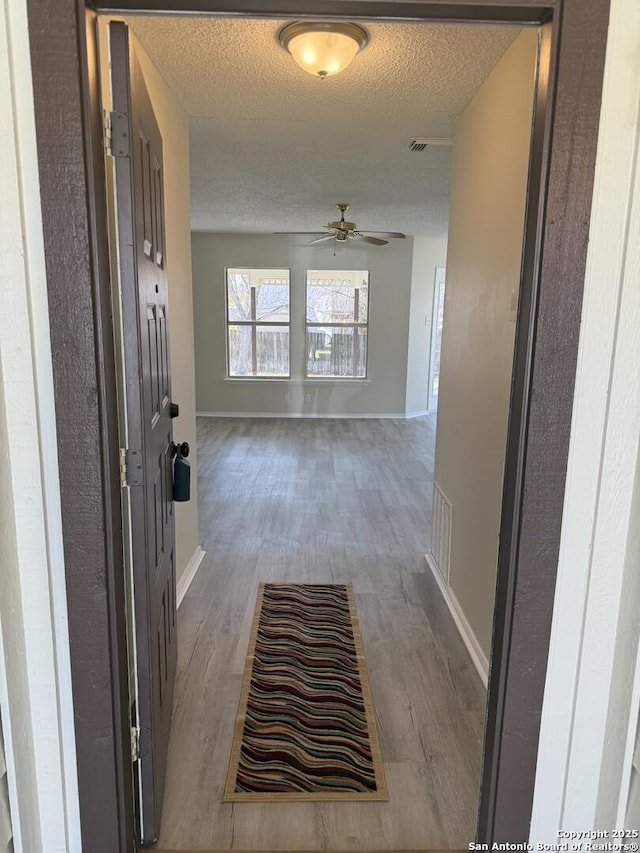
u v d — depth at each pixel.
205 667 2.28
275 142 3.17
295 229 6.75
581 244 1.10
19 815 1.17
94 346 1.09
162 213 1.80
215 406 7.81
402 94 2.42
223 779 1.73
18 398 1.09
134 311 1.27
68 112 1.01
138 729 1.44
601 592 1.25
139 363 1.29
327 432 6.94
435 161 3.54
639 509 1.17
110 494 1.17
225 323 7.57
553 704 1.30
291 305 7.53
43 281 1.06
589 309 1.13
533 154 1.15
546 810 1.35
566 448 1.18
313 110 2.65
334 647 2.44
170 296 2.51
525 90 1.80
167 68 2.20
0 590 1.08
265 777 1.74
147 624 1.40
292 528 3.82
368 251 7.41
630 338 1.14
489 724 1.38
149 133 1.52
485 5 1.03
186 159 2.76
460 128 2.68
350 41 1.85
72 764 1.26
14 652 1.14
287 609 2.75
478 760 1.83
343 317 7.61
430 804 1.66
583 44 1.03
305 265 7.43
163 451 1.74
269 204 5.02
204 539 3.61
